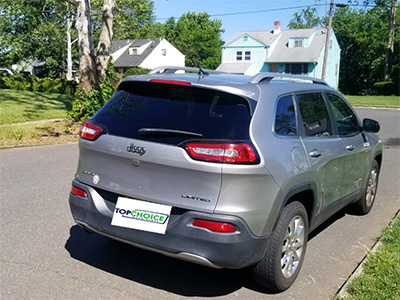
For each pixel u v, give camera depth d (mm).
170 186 3496
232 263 3420
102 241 4945
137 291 3863
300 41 52062
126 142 3697
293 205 3934
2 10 38688
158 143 3547
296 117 4188
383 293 3783
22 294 3713
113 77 15883
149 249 3629
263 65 52969
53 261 4375
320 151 4348
